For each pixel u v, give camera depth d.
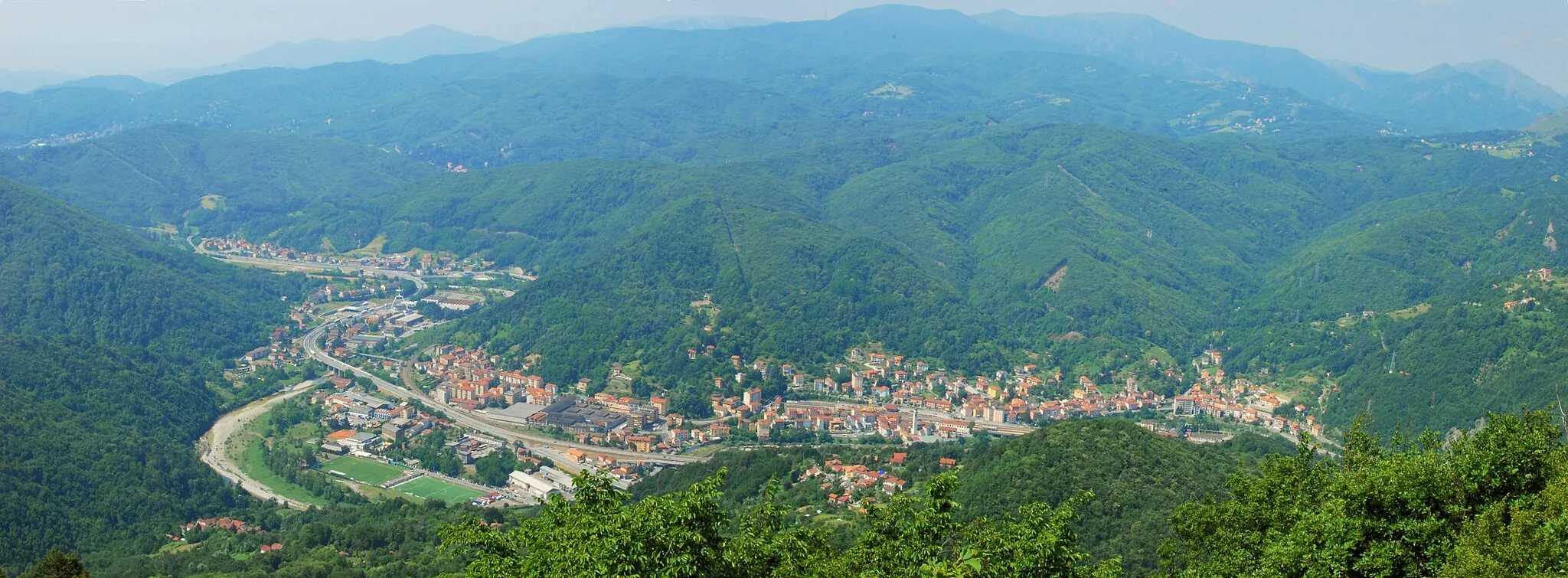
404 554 193.38
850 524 187.38
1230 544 100.69
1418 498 87.25
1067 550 81.38
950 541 86.44
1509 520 86.56
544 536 82.44
